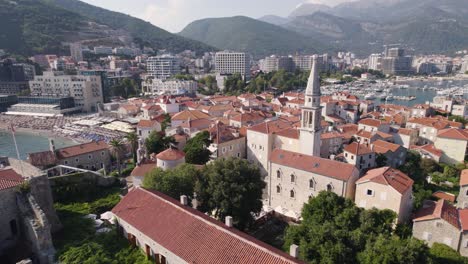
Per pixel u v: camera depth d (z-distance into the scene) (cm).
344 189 6600
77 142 15450
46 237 4594
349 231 4988
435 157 11450
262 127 10581
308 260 4597
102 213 6538
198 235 4141
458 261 5091
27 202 4994
